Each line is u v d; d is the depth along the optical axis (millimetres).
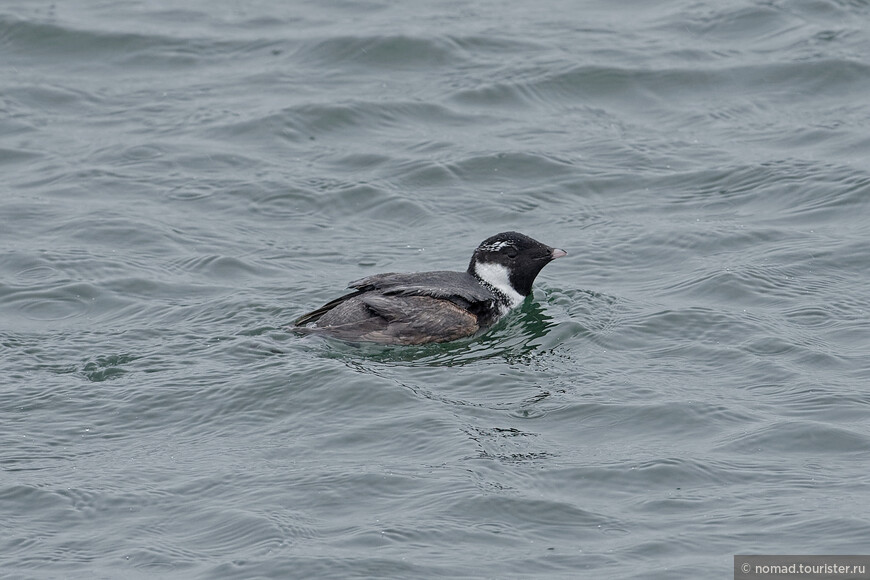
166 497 13016
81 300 18172
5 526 12508
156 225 20719
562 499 12961
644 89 25516
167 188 22156
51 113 24953
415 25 28109
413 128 24344
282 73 26391
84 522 12617
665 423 14500
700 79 25688
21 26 27688
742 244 19891
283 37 27953
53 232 20438
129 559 11977
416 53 26875
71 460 13742
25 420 14508
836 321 17156
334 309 16875
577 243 20312
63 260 19344
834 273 18703
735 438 14094
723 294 18172
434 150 23453
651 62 26266
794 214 20859
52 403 14891
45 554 12078
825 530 12297
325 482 13219
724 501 12938
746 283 18359
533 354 16484
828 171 22047
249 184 22297
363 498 12961
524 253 17922
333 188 22188
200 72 26641
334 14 29156
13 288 18422
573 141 23828
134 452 13922
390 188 22219
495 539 12312
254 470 13492
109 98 25594
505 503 12859
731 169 22500
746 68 25922
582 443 14102
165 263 19484
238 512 12703
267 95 25484
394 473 13375
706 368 15938
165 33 28031
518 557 12023
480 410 14797
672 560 11945
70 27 27891
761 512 12680
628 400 15031
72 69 26719
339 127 24359
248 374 15508
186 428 14461
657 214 21234
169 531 12469
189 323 17328
